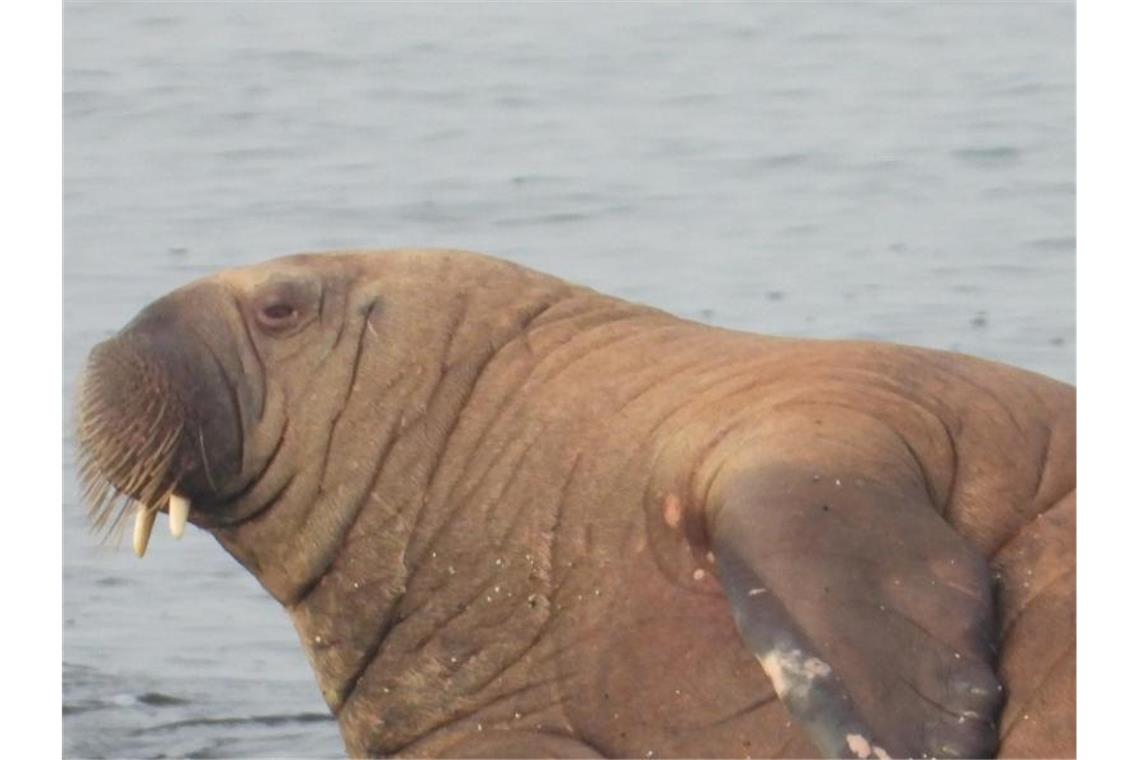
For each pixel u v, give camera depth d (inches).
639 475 1296.8
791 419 1246.3
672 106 3213.6
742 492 1190.9
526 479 1338.6
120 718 1665.8
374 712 1380.4
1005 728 1159.6
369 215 2758.4
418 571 1365.7
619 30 3587.6
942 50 3422.7
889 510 1168.2
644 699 1252.5
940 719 1088.8
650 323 1395.2
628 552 1283.2
